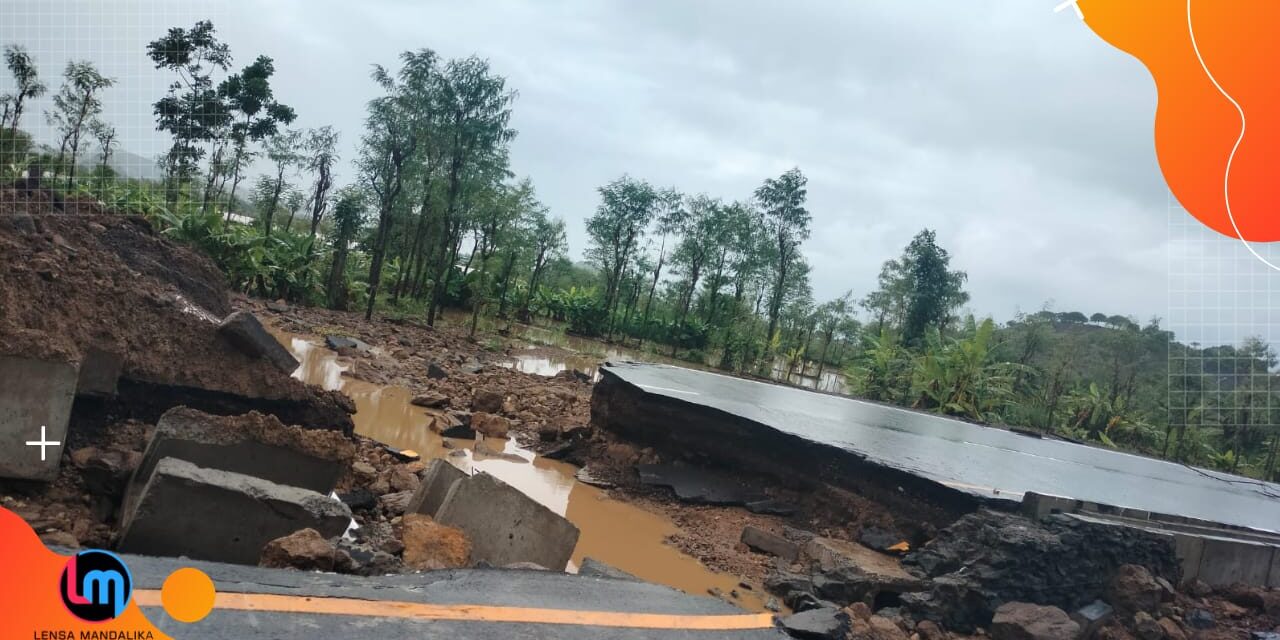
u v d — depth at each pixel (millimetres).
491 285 36438
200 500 4973
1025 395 29984
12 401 5305
